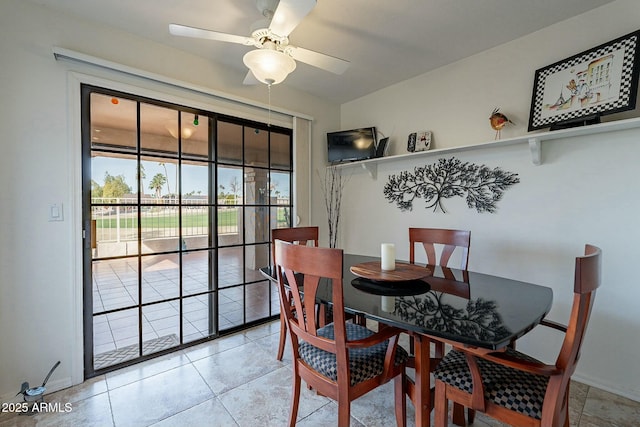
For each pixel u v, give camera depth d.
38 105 1.79
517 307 1.25
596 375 1.89
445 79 2.65
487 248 2.38
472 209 2.47
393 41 2.26
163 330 2.38
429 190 2.76
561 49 2.01
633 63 1.63
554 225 2.05
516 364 1.02
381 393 1.86
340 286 1.13
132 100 2.16
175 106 2.35
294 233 2.42
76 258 1.92
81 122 1.94
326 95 3.34
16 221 1.73
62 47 1.86
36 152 1.78
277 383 1.94
